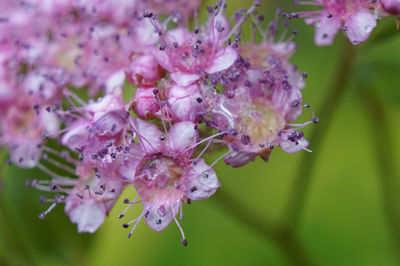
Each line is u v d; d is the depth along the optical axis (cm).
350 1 11
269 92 10
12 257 12
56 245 12
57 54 12
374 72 12
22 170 12
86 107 11
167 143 10
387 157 12
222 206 12
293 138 10
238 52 11
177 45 11
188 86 10
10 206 12
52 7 12
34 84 12
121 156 10
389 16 11
